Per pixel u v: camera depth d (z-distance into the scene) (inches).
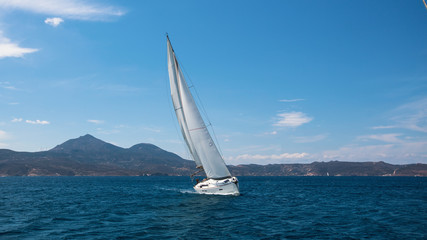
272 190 3014.3
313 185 4596.5
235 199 1732.3
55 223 994.1
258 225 970.1
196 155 1809.8
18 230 876.0
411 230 901.2
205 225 962.7
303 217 1146.7
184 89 1720.0
